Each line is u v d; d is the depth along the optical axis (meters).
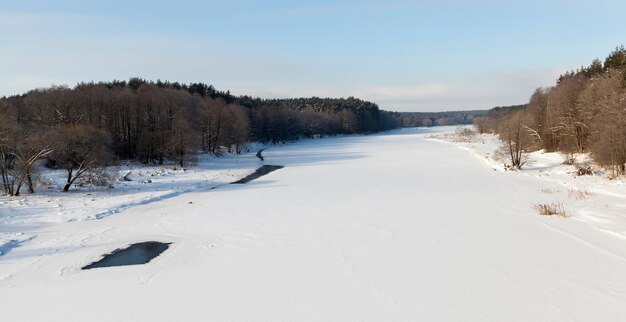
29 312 12.30
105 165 36.38
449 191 32.06
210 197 31.38
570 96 57.53
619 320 11.02
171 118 69.06
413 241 18.59
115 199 29.84
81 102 60.53
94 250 18.22
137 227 22.08
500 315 11.52
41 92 62.56
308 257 16.73
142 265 16.23
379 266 15.52
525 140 49.53
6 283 14.57
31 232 21.19
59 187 34.69
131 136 64.94
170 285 14.16
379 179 40.12
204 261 16.55
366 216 23.77
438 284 13.73
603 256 15.76
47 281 14.70
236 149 81.19
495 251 16.83
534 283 13.53
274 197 30.83
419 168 49.00
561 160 47.97
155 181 40.00
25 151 33.09
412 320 11.41
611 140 37.56
